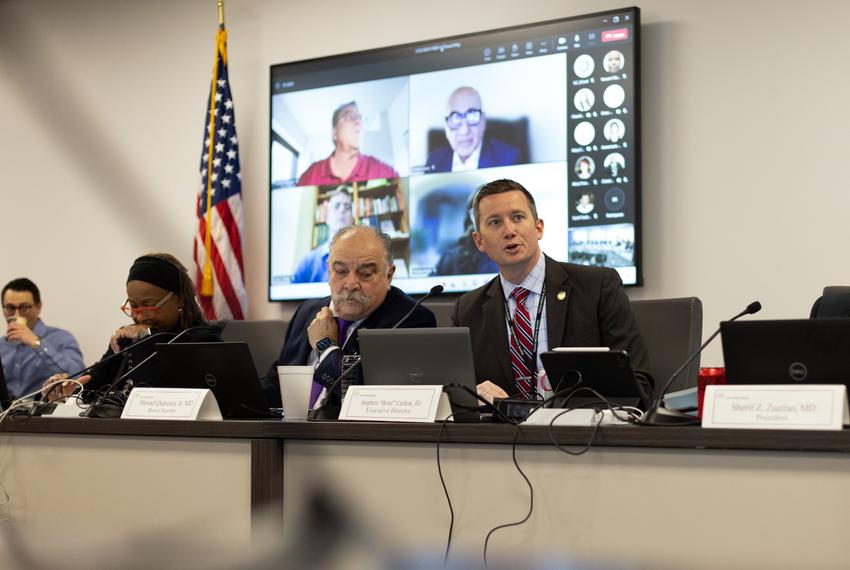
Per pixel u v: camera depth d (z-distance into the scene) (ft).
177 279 9.04
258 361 11.46
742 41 11.60
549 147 12.43
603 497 4.94
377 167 13.52
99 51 15.72
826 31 11.19
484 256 12.78
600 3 12.38
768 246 11.34
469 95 12.99
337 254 8.19
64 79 15.93
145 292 8.89
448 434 5.31
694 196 11.74
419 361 5.85
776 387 4.79
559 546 5.02
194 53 15.03
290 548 0.88
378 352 5.97
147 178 15.19
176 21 15.20
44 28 16.14
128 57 15.52
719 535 4.69
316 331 7.93
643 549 4.83
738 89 11.59
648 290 11.93
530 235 8.29
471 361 5.75
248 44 14.66
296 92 14.12
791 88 11.32
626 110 12.01
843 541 4.45
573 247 12.20
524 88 12.64
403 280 13.23
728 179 11.57
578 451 5.00
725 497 4.69
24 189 16.03
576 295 8.21
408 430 5.42
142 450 6.33
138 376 8.14
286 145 14.15
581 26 12.34
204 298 13.76
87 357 15.38
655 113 12.01
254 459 5.83
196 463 6.11
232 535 0.89
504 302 8.46
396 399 5.81
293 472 5.80
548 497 5.07
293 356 8.73
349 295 8.12
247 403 6.52
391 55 13.53
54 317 15.65
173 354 6.61
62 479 6.64
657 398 5.41
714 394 4.88
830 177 11.09
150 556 0.87
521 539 5.11
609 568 0.90
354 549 0.90
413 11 13.56
